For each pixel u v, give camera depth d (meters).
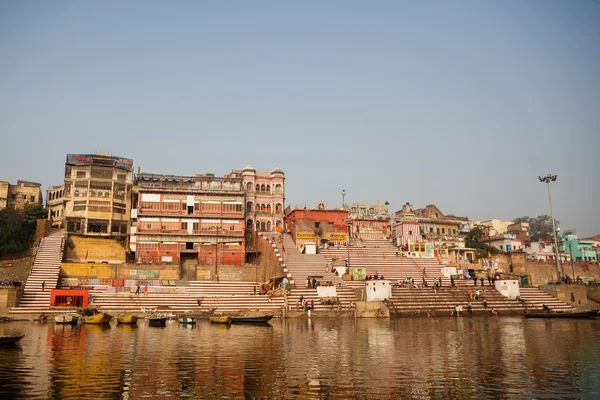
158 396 15.01
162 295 48.28
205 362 20.66
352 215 80.81
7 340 25.11
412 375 18.20
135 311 44.28
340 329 35.06
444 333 32.22
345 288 51.81
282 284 51.31
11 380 16.89
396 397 15.06
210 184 64.44
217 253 60.25
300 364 20.33
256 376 17.94
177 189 61.97
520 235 90.81
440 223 81.12
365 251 66.12
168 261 59.72
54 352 22.91
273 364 20.31
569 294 57.69
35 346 24.84
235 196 63.06
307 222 67.69
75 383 16.53
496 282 55.19
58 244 56.78
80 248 58.84
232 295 49.88
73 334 30.67
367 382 17.03
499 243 82.94
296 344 26.39
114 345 25.50
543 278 72.50
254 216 69.56
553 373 18.59
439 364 20.47
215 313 45.75
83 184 63.09
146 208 60.69
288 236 68.44
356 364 20.39
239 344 26.27
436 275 61.56
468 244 77.19
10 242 57.25
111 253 60.00
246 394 15.34
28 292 45.78
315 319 44.75
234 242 61.41
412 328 35.81
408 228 74.12
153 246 59.88
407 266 62.88
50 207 66.94
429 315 47.84
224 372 18.61
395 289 51.22
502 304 51.81
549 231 111.81
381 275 59.19
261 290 52.12
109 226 62.75
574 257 87.88
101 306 44.84
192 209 61.91
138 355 22.27
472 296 52.22
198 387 16.17
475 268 67.00
